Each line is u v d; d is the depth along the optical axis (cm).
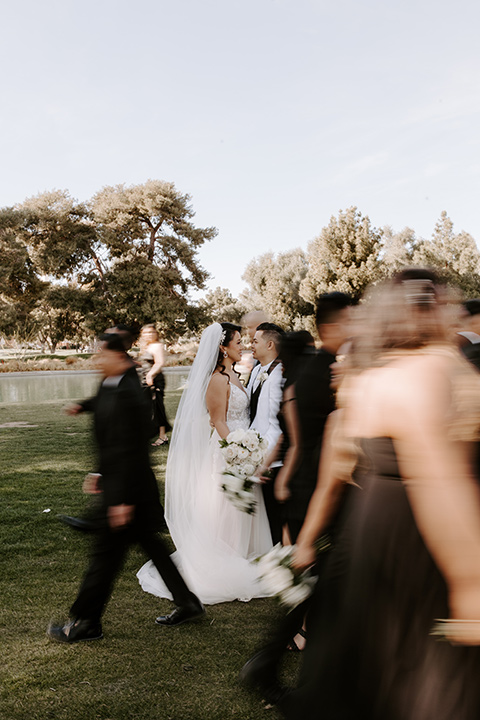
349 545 157
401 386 140
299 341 293
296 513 281
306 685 163
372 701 145
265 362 394
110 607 343
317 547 204
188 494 368
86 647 294
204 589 348
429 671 138
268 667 237
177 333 4669
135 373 304
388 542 143
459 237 4122
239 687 256
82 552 430
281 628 238
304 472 278
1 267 4028
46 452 844
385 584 144
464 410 134
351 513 161
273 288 5125
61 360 3772
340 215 4028
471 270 4038
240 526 362
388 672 143
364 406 149
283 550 221
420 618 141
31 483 648
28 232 4334
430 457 132
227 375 375
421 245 4259
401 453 139
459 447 133
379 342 152
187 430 375
